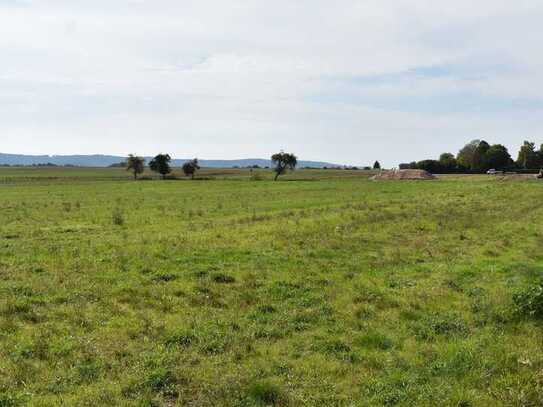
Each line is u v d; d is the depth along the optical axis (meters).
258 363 9.77
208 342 10.73
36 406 8.13
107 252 20.92
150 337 11.05
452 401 8.22
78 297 14.04
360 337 10.99
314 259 19.47
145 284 15.59
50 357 9.97
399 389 8.70
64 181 120.31
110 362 9.74
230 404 8.27
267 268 17.80
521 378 8.97
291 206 44.78
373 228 27.98
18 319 12.20
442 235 25.69
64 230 28.66
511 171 167.62
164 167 143.75
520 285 15.02
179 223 31.84
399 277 16.58
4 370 9.34
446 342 10.84
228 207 44.25
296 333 11.46
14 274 16.72
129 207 44.72
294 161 132.50
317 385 8.93
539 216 33.91
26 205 47.81
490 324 11.84
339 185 90.94
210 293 14.59
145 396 8.45
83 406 8.14
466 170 187.25
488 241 23.84
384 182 104.69
